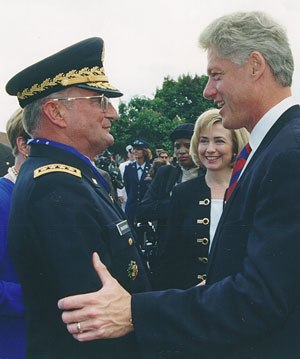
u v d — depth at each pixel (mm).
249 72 1745
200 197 3268
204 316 1599
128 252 2029
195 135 3322
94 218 1924
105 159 10164
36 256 1924
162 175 4754
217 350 1715
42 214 1851
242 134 3232
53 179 1897
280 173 1542
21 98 2166
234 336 1584
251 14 1755
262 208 1567
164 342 1642
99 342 1940
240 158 2076
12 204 2039
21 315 2500
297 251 1505
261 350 1646
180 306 1640
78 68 2115
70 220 1846
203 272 3174
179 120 54688
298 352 1608
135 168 8742
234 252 1688
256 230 1569
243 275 1576
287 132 1622
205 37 1816
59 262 1821
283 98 1765
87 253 1845
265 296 1507
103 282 1730
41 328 1965
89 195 1936
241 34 1732
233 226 1712
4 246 2520
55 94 2098
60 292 1844
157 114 54125
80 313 1640
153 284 3312
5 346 2547
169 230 3301
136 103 56094
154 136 52344
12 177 2703
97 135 2158
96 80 2139
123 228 2031
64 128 2109
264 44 1718
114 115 2221
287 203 1521
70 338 1935
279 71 1733
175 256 3268
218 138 3207
